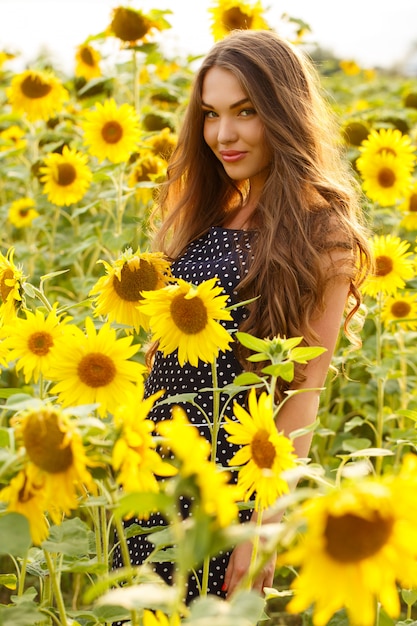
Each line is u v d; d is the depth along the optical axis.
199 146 2.49
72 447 1.17
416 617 2.99
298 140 2.28
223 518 0.98
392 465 3.27
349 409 3.93
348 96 8.22
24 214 4.37
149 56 4.16
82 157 3.73
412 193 3.63
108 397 1.55
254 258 2.14
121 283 2.01
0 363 1.87
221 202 2.51
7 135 5.12
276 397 2.06
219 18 4.07
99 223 3.79
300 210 2.18
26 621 1.25
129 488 1.20
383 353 3.81
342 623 2.00
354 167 4.30
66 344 1.55
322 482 1.17
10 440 1.18
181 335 1.80
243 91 2.23
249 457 1.48
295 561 0.94
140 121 4.21
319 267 2.08
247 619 0.97
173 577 2.04
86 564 1.44
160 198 2.65
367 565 0.94
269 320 2.08
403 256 3.00
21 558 1.86
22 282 1.96
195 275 2.25
